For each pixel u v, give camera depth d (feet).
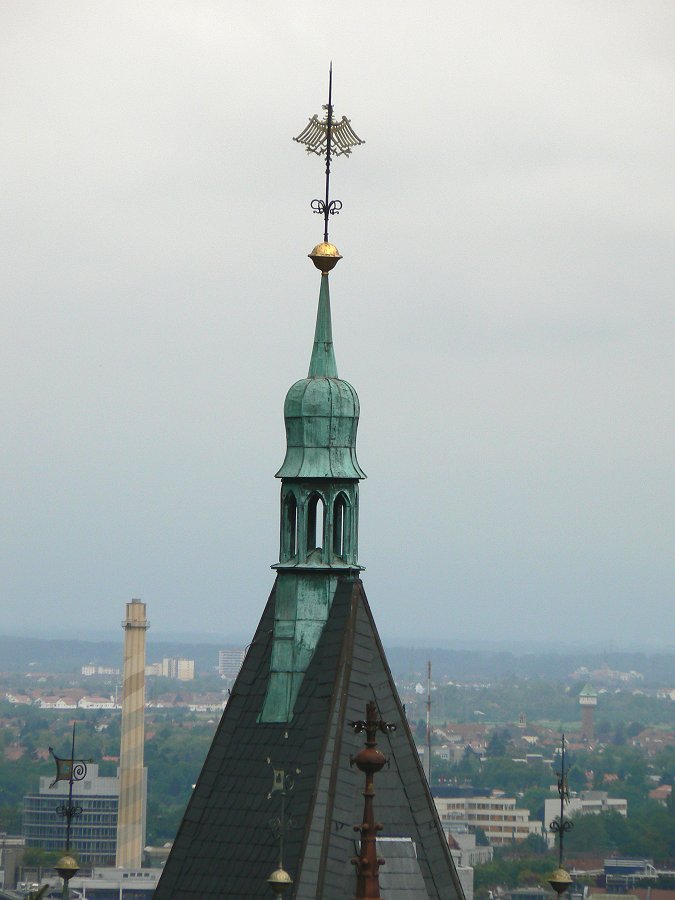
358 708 645.10
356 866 562.25
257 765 649.61
